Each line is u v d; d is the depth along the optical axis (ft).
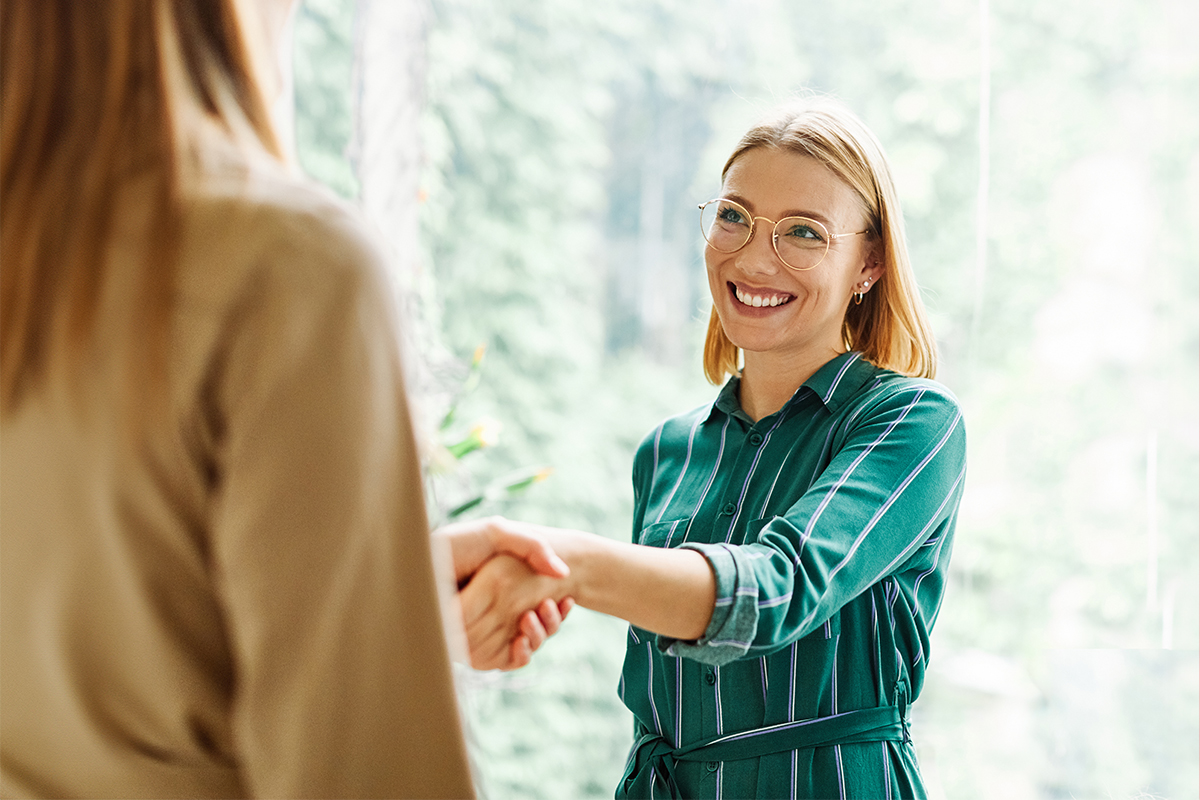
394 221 4.46
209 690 1.61
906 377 3.96
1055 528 12.22
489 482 13.62
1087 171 12.41
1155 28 12.23
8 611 1.54
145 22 1.61
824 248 3.96
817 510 3.37
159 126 1.57
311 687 1.54
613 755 13.58
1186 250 12.05
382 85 4.47
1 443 1.51
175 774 1.60
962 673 11.94
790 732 3.68
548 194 14.43
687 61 14.64
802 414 4.08
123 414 1.47
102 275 1.50
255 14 1.80
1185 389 12.00
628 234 14.85
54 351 1.49
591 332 14.69
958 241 12.87
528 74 14.39
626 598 3.00
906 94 13.34
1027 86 12.69
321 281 1.55
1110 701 10.75
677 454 4.45
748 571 3.01
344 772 1.57
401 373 1.66
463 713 1.81
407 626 1.65
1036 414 12.39
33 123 1.59
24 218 1.54
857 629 3.76
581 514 14.16
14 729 1.59
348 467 1.56
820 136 4.00
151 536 1.52
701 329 14.74
